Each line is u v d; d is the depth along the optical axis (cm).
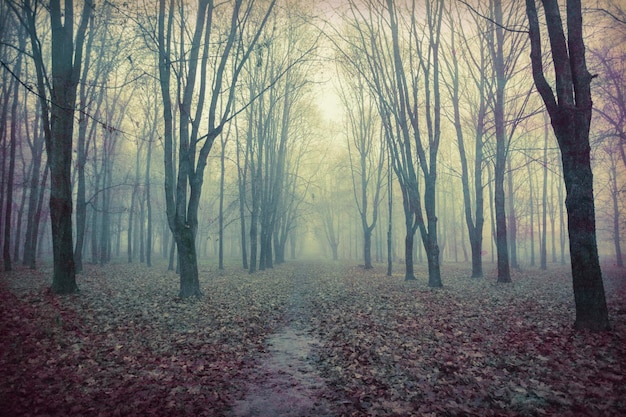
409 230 2155
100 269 2456
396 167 2102
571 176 786
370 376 607
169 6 1341
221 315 1079
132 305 1148
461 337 795
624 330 745
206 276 2269
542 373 574
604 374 548
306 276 2458
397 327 908
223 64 1400
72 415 473
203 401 528
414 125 1689
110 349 730
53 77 1262
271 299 1426
